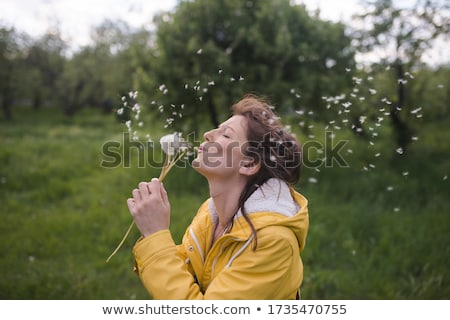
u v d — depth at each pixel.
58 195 5.66
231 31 5.76
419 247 3.70
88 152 7.82
